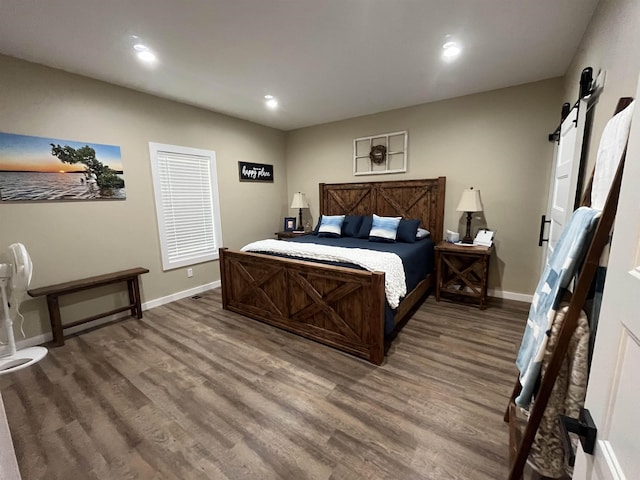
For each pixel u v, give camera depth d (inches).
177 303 144.9
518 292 138.6
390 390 77.0
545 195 127.0
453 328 111.2
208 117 159.2
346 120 179.5
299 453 58.8
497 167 136.3
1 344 97.8
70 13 75.1
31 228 103.0
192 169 154.0
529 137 127.6
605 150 48.0
